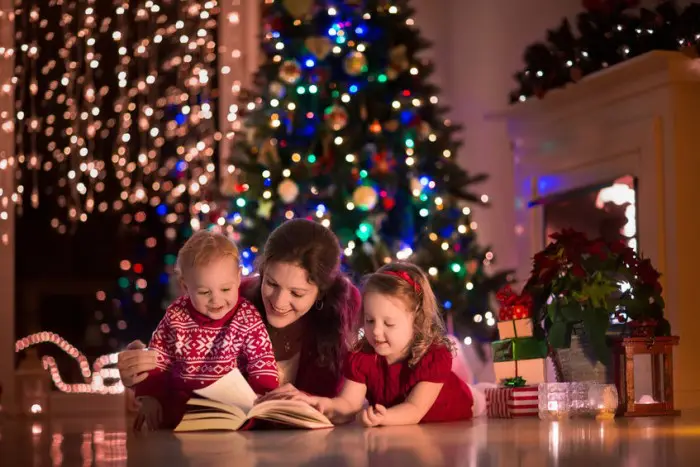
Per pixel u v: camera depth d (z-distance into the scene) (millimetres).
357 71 4965
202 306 2938
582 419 3189
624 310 3428
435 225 5164
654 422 3043
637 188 4789
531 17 6473
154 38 6871
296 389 2959
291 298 3023
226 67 6918
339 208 4914
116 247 7113
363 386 3086
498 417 3383
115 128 7129
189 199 7148
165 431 2889
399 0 5375
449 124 5582
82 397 6398
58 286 7031
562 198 5359
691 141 4605
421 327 3029
